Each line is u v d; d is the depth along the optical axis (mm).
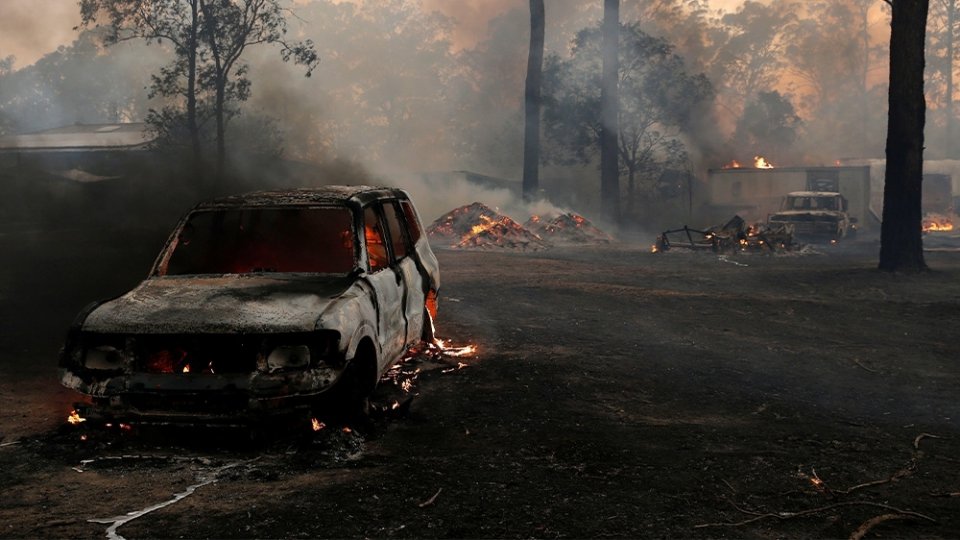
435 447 5598
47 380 7480
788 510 4555
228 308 5453
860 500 4719
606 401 6957
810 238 28969
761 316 11859
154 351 5324
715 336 10273
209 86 37344
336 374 5340
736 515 4465
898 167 17750
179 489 4777
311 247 6977
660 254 23500
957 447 5887
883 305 13148
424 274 7871
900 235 17875
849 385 7887
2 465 5188
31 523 4254
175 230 6746
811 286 15945
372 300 6133
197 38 36688
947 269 18938
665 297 13445
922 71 17594
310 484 4840
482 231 26062
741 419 6562
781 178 38438
